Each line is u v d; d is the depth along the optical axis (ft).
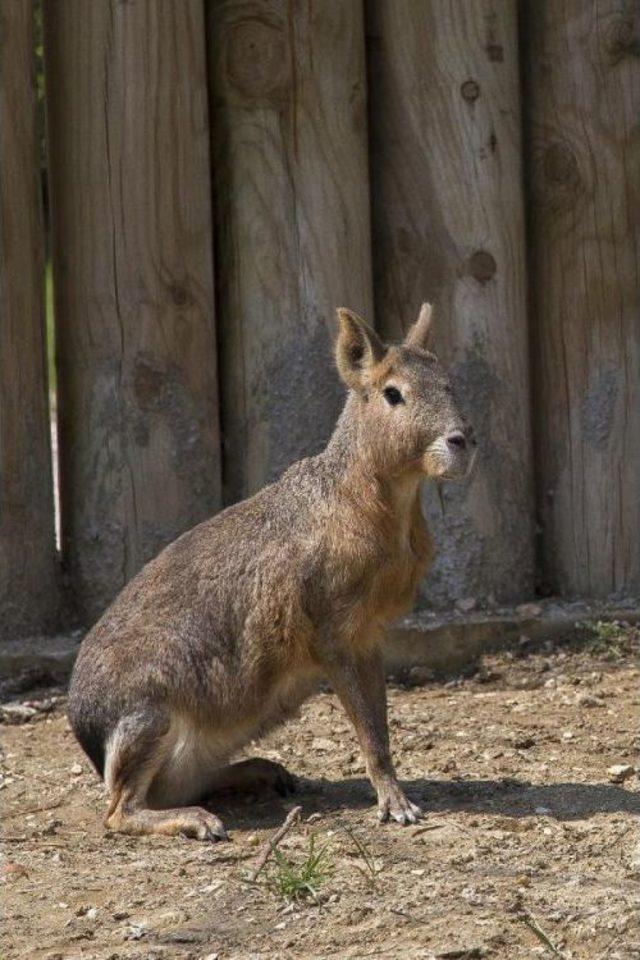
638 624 40.11
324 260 39.88
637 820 28.53
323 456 30.12
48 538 39.88
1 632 39.17
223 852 27.73
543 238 41.70
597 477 41.65
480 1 40.19
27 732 35.63
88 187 39.17
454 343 40.52
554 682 37.76
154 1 38.70
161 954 23.49
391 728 34.88
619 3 41.01
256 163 39.68
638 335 41.78
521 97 41.73
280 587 29.40
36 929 24.57
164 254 39.19
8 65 38.52
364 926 24.13
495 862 26.63
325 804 30.58
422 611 40.55
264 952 23.43
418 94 40.34
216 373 40.24
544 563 42.34
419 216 40.57
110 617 30.73
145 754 29.35
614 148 41.27
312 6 39.47
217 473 40.19
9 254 38.70
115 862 27.48
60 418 40.60
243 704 29.91
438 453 28.30
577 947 23.24
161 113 38.93
